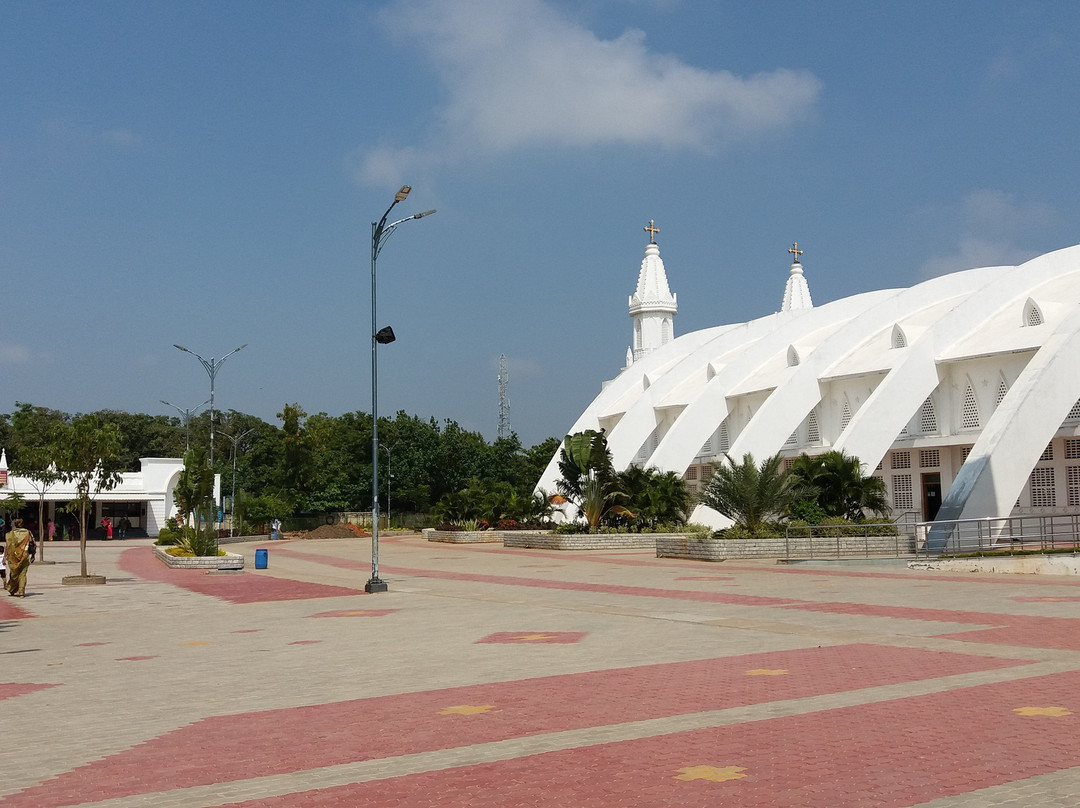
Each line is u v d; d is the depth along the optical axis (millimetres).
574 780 7211
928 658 12531
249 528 68688
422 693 11094
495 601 22219
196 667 13852
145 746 8961
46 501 78250
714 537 36219
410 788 7152
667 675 11750
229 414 125438
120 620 20906
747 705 9836
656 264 80312
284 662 13984
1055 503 41594
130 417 114375
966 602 19391
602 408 70000
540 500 57938
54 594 27984
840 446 42125
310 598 24969
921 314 53031
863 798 6574
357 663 13602
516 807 6582
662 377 63219
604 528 46594
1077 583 24000
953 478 45906
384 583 26250
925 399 44594
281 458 80500
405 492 83875
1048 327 42156
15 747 9125
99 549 59906
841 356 50938
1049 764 7336
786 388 49125
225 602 24531
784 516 36750
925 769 7250
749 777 7152
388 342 27141
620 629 16438
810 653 13242
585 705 10070
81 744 9156
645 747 8180
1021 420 36094
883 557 32969
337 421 92688
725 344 65500
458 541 56656
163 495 79750
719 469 36812
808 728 8711
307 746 8688
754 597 21281
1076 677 10922
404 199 26594
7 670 14203
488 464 88375
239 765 8086
